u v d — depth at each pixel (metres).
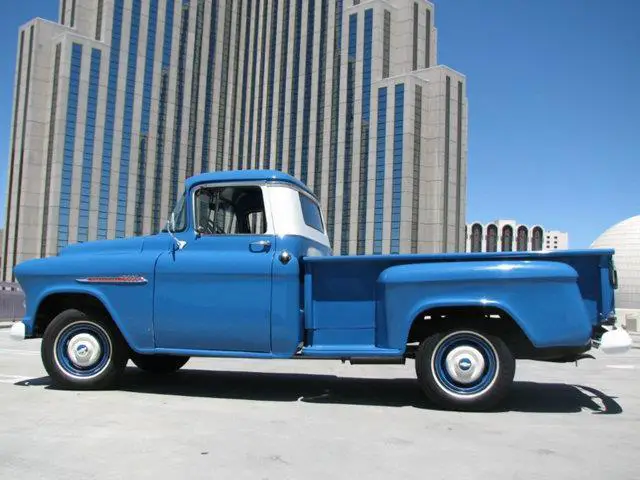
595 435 5.09
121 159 114.69
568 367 10.48
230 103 138.12
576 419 5.73
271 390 7.19
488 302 5.72
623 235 82.62
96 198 110.75
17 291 24.14
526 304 5.71
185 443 4.66
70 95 108.69
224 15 137.75
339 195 116.31
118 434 4.90
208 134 132.25
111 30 114.81
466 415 5.81
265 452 4.45
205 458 4.28
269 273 6.25
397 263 6.14
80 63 110.06
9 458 4.24
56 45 110.81
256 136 135.50
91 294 6.71
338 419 5.59
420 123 111.50
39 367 9.10
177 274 6.48
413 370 9.36
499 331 5.91
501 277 5.73
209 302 6.37
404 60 117.38
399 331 5.93
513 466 4.19
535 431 5.21
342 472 4.01
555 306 5.69
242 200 6.68
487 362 5.92
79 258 6.91
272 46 135.62
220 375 8.43
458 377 5.95
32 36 111.81
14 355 11.07
